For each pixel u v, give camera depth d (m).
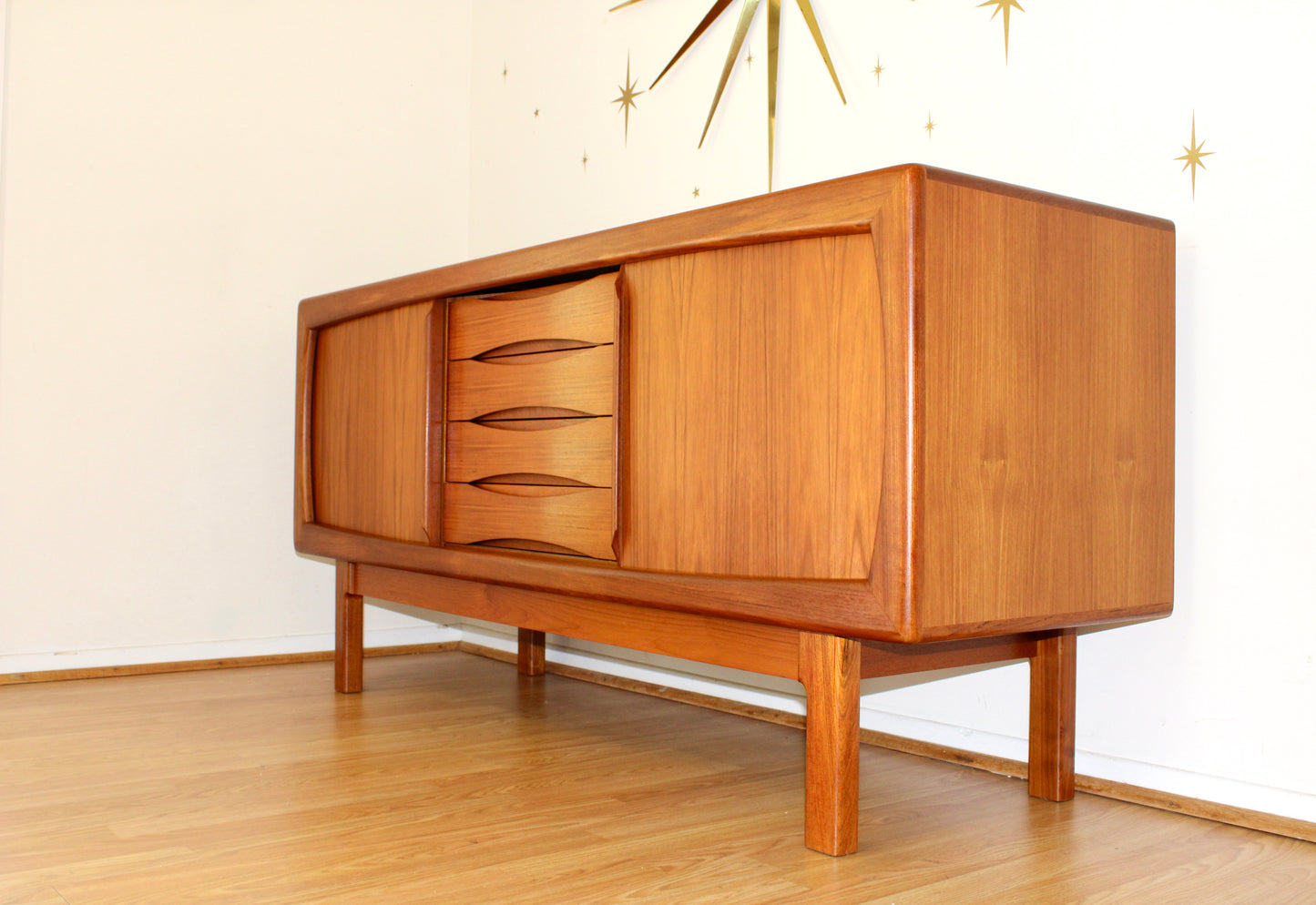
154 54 2.45
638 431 1.51
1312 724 1.36
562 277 1.69
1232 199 1.45
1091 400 1.34
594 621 1.62
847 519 1.24
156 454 2.44
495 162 2.84
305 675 2.44
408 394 1.97
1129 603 1.39
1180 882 1.18
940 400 1.18
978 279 1.22
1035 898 1.13
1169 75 1.51
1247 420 1.43
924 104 1.82
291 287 2.64
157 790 1.49
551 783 1.56
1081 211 1.34
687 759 1.72
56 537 2.32
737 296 1.37
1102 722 1.58
